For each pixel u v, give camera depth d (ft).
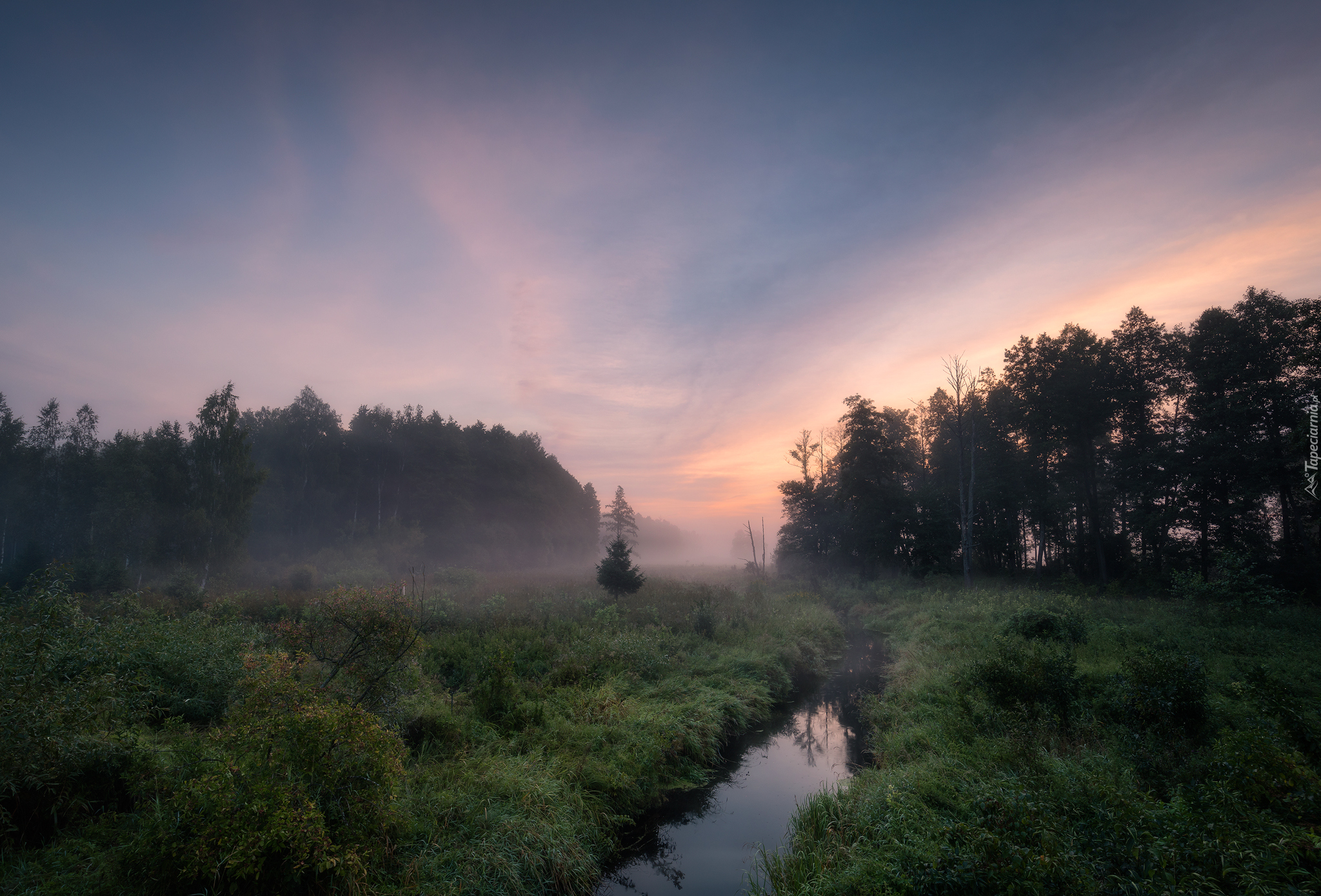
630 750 32.53
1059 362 115.96
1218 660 43.50
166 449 144.66
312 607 25.36
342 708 19.04
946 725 34.04
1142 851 16.48
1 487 141.59
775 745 40.68
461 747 28.53
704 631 63.05
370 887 17.63
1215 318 97.30
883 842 21.44
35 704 18.24
